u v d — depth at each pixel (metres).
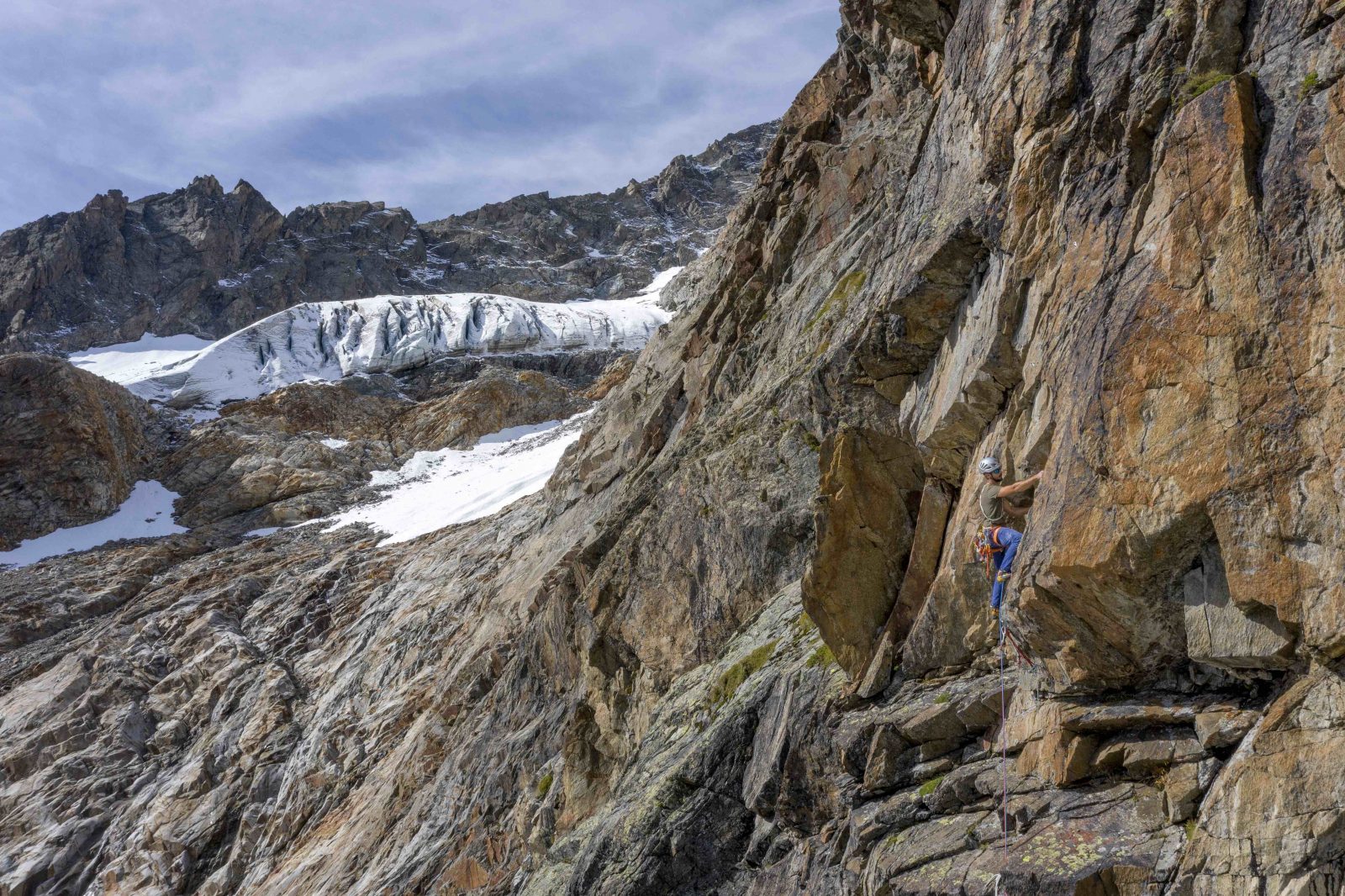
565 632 21.42
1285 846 6.21
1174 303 7.21
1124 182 8.20
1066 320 8.45
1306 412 6.43
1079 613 7.82
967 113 11.08
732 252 29.95
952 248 10.42
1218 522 6.76
